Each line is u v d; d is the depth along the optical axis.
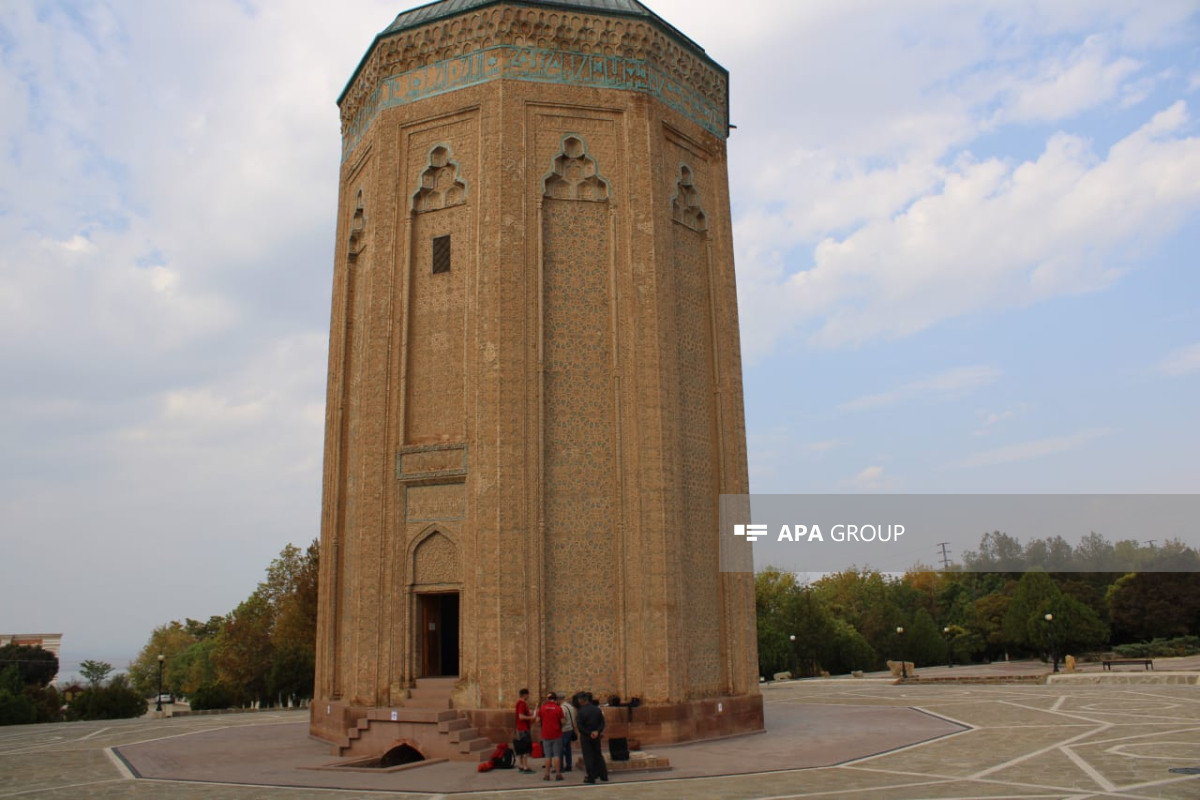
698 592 17.88
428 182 18.69
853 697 28.50
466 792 11.78
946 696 27.81
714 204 20.31
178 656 83.81
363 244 20.12
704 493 18.58
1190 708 21.30
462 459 16.97
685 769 13.37
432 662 17.41
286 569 47.69
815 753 14.78
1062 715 20.30
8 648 75.81
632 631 16.58
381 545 17.27
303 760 15.45
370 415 17.91
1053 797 10.28
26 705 36.38
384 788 12.22
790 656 50.59
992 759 13.61
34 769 15.04
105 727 24.70
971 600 72.19
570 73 18.47
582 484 17.03
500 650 15.76
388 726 15.75
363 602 17.11
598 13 18.78
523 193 17.66
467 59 18.52
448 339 17.97
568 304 17.70
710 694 17.55
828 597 72.31
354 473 19.05
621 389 17.47
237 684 47.22
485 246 17.39
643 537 16.89
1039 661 58.28
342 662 18.61
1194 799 10.00
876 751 14.88
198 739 19.55
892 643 61.00
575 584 16.59
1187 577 55.91
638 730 15.99
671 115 19.45
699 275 19.77
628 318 17.73
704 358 19.39
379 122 19.16
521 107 18.00
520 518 16.31
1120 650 53.00
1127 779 11.45
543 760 14.84
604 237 18.19
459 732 15.15
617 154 18.45
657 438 17.25
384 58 19.34
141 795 12.01
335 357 20.42
